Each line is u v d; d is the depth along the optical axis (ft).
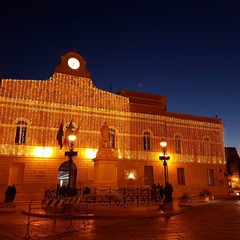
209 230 36.17
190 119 125.49
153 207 58.23
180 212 59.16
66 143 93.20
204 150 125.29
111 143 104.17
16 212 58.90
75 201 49.24
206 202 89.20
